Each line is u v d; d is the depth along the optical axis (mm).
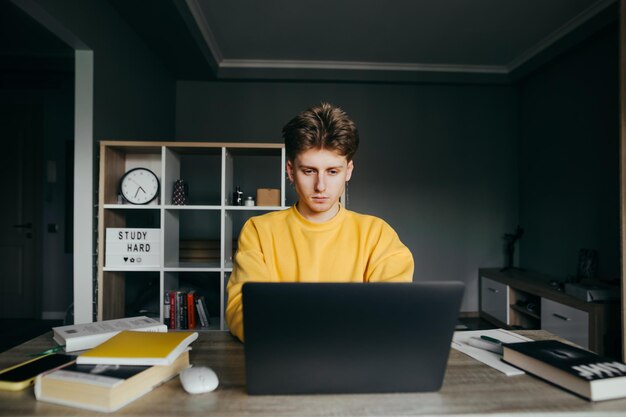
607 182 3119
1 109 4250
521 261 4473
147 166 2775
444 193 4477
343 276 1073
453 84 4414
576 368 752
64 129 4230
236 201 2754
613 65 3055
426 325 693
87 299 2406
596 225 3244
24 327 3865
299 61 4195
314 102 4383
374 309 678
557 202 3787
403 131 4449
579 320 2768
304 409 659
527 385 774
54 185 4227
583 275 3223
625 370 747
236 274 1024
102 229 2451
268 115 4355
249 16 3258
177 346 809
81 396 670
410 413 649
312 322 678
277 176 4301
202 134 4316
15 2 1859
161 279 2521
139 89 3221
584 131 3393
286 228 1112
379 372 704
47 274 4223
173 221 2744
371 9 3127
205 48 3645
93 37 2434
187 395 719
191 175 4266
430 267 4461
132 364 747
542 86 4031
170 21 2936
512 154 4531
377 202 4426
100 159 2439
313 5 3072
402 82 4344
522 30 3482
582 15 3176
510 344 908
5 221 4238
